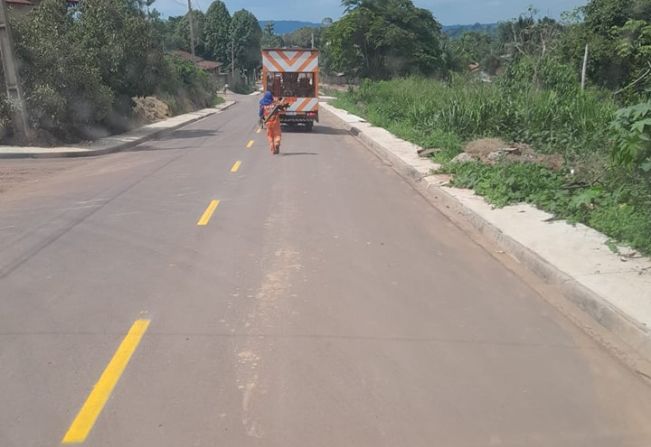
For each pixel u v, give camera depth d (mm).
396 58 53094
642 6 28297
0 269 7102
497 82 22781
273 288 6344
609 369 4617
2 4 19266
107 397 4195
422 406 4062
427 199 11336
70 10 25047
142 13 39531
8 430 3816
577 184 10281
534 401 4141
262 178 13625
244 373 4523
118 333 5250
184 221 9383
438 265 7199
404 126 23359
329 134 25422
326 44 59812
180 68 49938
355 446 3627
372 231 8828
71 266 7164
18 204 11164
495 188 10656
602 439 3703
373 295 6152
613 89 27859
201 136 25578
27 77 20641
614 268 6488
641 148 7070
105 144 21406
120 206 10648
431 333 5238
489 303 5957
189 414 3977
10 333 5285
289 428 3811
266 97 18922
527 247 7367
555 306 5891
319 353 4848
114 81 25828
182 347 4965
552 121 16359
